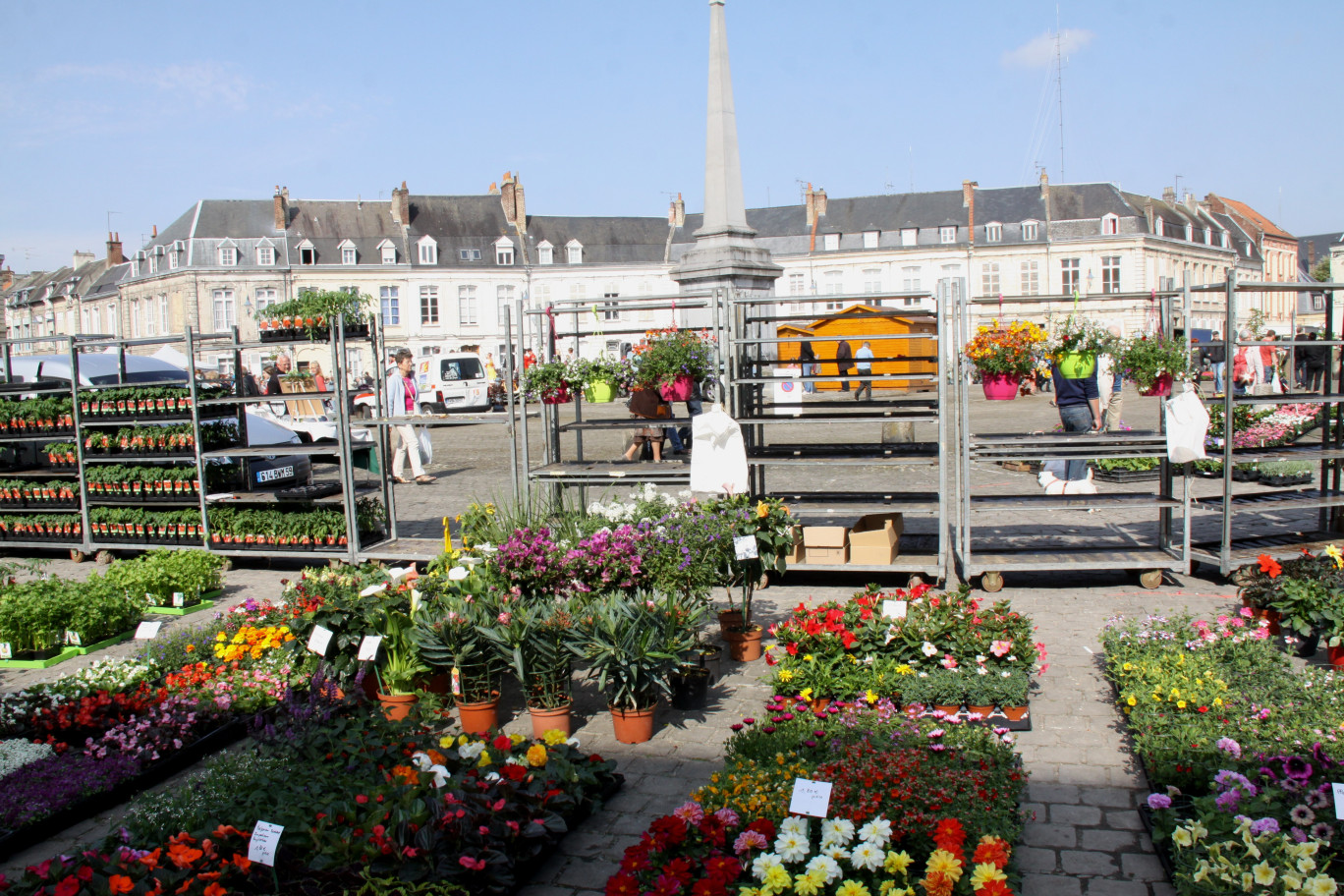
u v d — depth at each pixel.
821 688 5.57
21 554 11.86
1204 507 8.46
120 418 10.86
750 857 3.85
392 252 57.97
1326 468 9.07
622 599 5.96
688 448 10.13
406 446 15.80
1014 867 3.90
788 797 4.13
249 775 4.57
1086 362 8.15
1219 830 3.77
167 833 4.13
